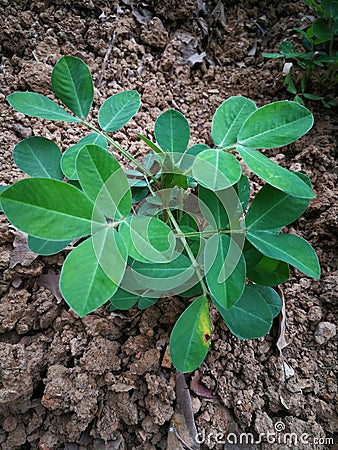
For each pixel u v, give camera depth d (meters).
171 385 0.19
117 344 0.20
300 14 0.33
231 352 0.20
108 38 0.30
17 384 0.18
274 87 0.30
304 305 0.21
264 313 0.16
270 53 0.31
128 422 0.18
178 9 0.32
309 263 0.15
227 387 0.19
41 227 0.11
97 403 0.18
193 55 0.32
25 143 0.17
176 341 0.14
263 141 0.14
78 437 0.18
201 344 0.14
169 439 0.18
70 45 0.30
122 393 0.18
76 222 0.11
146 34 0.31
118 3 0.32
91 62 0.30
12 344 0.19
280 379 0.19
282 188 0.13
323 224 0.23
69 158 0.16
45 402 0.18
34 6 0.30
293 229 0.24
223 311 0.16
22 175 0.24
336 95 0.30
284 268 0.16
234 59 0.32
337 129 0.28
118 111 0.18
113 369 0.19
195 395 0.19
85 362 0.18
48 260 0.21
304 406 0.19
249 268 0.16
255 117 0.15
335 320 0.21
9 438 0.18
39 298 0.20
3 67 0.28
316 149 0.26
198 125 0.29
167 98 0.30
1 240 0.21
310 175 0.25
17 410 0.18
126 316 0.20
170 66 0.31
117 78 0.30
